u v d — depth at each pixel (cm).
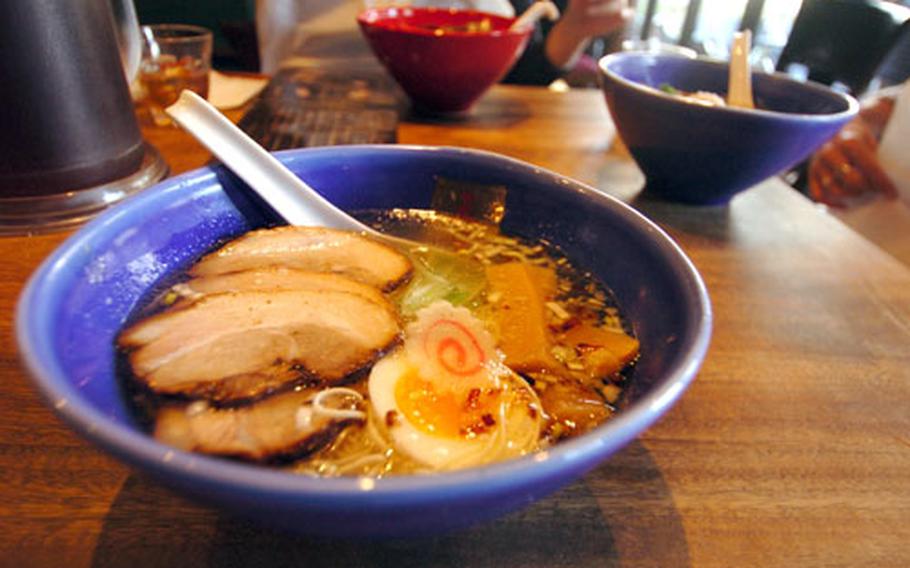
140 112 49
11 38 28
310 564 18
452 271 28
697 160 40
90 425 13
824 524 21
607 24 77
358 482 13
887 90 74
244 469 13
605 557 19
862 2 76
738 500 21
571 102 61
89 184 33
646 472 22
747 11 142
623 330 24
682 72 50
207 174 26
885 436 25
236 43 100
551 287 26
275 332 22
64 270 18
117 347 20
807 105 44
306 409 19
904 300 34
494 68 50
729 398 26
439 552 19
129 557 18
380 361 22
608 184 45
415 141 48
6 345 25
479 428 20
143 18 104
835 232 42
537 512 20
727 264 36
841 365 29
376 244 28
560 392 21
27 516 19
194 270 25
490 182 30
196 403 19
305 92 54
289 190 28
